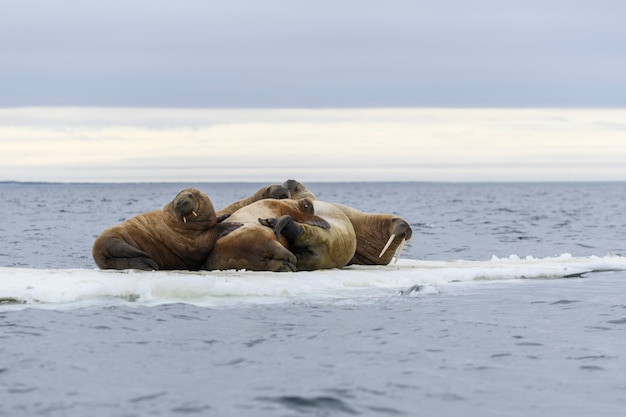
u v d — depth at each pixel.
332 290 39.72
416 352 27.75
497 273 46.16
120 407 21.59
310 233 44.53
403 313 34.59
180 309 34.19
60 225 113.31
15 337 29.14
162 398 22.36
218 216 45.16
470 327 32.00
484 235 94.44
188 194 42.75
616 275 47.81
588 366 26.16
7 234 92.75
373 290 40.22
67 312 33.19
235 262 42.47
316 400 22.25
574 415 21.36
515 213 161.38
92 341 28.73
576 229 105.56
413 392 23.12
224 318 32.81
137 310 33.84
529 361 26.78
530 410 21.73
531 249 75.12
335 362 26.31
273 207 45.31
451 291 40.91
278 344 28.69
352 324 32.16
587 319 34.09
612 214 155.50
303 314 33.88
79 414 21.05
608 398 22.78
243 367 25.61
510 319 33.84
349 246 47.00
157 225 42.81
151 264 41.62
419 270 45.59
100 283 36.50
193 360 26.45
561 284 43.88
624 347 28.92
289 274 41.50
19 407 21.58
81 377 24.36
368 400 22.34
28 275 38.47
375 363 26.25
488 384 24.02
